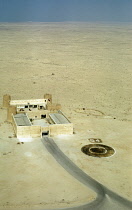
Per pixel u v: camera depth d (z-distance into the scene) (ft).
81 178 183.62
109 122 284.61
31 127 239.09
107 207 155.84
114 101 356.79
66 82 442.91
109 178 184.65
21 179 179.63
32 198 160.66
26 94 372.58
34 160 204.33
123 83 446.19
